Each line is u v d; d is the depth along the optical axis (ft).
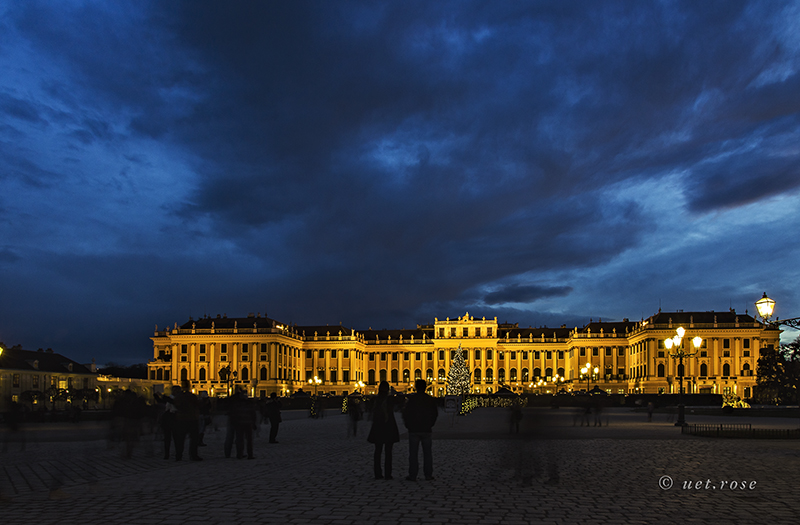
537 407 64.39
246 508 50.31
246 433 87.71
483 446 107.86
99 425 188.96
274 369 594.65
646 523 46.11
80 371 443.32
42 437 132.26
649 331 556.51
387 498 55.06
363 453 95.66
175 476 68.80
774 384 361.30
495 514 48.67
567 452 94.99
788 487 61.87
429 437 66.28
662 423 185.68
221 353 601.62
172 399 86.33
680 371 160.66
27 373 388.78
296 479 66.44
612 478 67.46
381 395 67.51
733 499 55.57
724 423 184.14
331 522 45.60
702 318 563.48
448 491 58.90
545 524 45.55
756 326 540.11
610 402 366.22
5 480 66.85
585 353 650.43
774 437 122.31
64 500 53.72
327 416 258.57
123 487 60.85
